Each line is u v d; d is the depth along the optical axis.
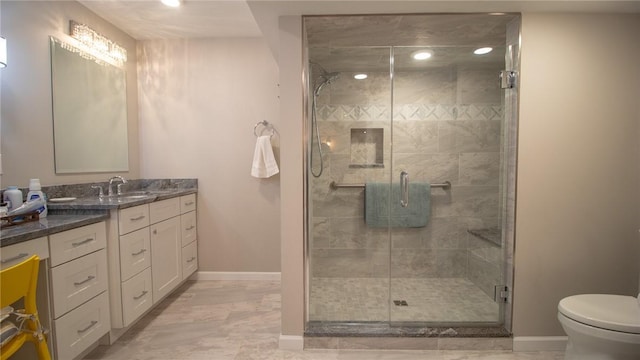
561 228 1.77
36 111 1.93
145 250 2.08
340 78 2.36
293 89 1.75
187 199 2.73
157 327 2.08
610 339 1.23
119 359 1.73
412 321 1.93
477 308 2.05
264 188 2.93
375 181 2.44
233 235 2.96
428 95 2.20
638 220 1.76
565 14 1.70
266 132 2.91
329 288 2.41
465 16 1.75
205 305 2.41
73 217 1.66
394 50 2.10
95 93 2.40
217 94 2.90
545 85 1.72
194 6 2.30
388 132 2.39
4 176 1.77
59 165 2.09
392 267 2.29
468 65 2.10
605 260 1.78
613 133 1.74
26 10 1.87
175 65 2.89
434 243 2.27
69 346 1.51
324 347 1.82
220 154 2.92
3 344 1.09
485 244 2.05
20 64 1.84
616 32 1.71
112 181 2.46
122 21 2.53
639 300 1.38
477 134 2.13
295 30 1.73
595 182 1.75
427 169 2.25
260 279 2.96
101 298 1.73
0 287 0.98
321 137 2.42
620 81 1.72
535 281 1.79
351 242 2.47
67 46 2.14
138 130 2.92
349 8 1.66
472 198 2.16
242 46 2.87
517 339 1.80
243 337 1.95
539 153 1.75
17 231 1.30
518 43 1.73
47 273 1.41
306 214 1.82
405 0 1.58
